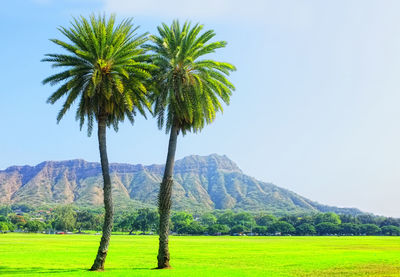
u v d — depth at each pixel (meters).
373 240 162.50
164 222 45.41
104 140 44.44
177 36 46.88
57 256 64.81
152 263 54.19
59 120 43.53
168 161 46.59
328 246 106.50
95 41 41.28
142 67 44.00
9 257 61.44
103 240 42.84
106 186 43.66
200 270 43.53
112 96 43.25
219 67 46.66
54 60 43.09
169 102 44.47
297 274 40.97
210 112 46.38
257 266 50.25
